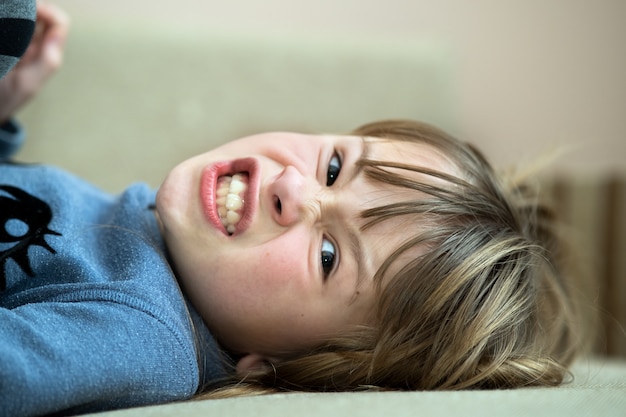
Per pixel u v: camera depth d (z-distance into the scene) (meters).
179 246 0.79
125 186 1.35
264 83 1.42
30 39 0.68
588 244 1.74
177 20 1.71
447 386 0.78
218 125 1.39
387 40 1.50
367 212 0.78
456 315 0.79
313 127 1.43
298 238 0.78
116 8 1.67
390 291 0.78
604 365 1.21
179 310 0.72
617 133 1.97
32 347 0.58
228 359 0.84
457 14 1.89
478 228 0.83
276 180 0.79
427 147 0.91
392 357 0.78
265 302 0.78
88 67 1.34
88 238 0.80
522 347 0.84
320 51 1.45
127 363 0.62
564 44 1.94
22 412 0.56
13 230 0.76
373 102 1.46
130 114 1.36
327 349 0.81
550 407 0.60
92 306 0.66
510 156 1.86
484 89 1.94
